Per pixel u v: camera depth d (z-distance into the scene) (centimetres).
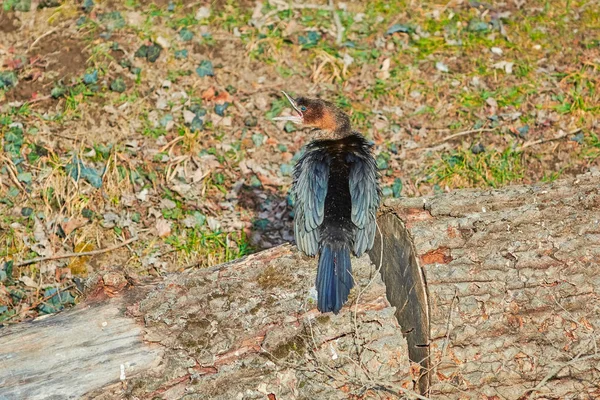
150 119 1246
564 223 804
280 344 753
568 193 831
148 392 724
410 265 784
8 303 1052
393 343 753
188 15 1404
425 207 819
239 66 1344
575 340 752
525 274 773
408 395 720
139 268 1088
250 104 1297
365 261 838
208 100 1291
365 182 873
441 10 1459
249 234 1139
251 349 753
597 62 1370
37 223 1118
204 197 1170
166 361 739
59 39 1341
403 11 1459
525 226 802
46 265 1084
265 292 791
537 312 761
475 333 751
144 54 1321
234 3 1434
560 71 1361
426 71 1360
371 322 766
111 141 1210
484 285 764
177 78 1305
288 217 1169
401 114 1305
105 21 1366
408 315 788
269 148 1244
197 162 1201
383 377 747
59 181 1145
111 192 1153
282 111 1291
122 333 759
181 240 1120
